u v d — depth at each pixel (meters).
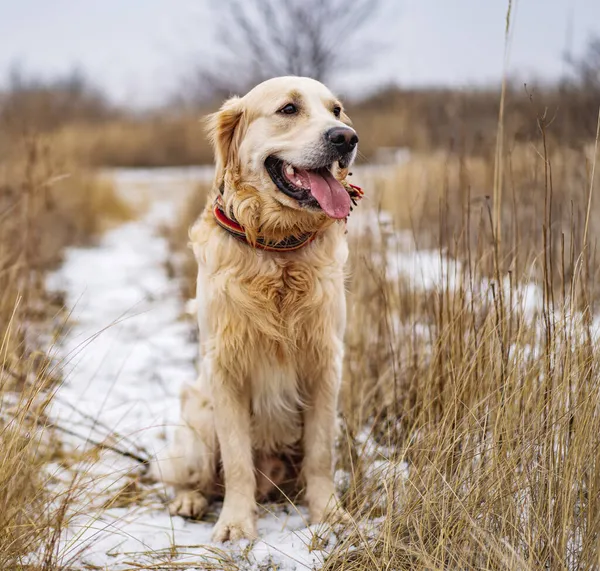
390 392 3.38
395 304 3.84
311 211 2.69
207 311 2.79
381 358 3.58
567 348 2.30
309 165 2.67
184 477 2.98
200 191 9.73
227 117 2.92
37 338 4.02
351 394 3.45
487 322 2.70
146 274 7.44
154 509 2.90
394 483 2.47
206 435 2.96
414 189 6.84
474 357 2.59
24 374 3.10
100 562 2.37
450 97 10.61
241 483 2.74
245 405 2.85
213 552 2.42
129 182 16.56
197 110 21.95
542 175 4.47
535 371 2.49
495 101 8.50
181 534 2.66
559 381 2.34
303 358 2.80
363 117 13.74
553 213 4.41
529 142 3.96
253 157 2.80
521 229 3.59
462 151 5.58
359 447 3.06
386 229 4.02
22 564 2.19
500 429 2.32
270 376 2.79
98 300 6.31
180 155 20.27
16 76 19.73
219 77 17.06
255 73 15.91
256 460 3.04
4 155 7.62
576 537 2.14
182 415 3.08
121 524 2.68
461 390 2.62
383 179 7.20
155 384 4.27
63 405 3.64
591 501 2.07
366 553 2.25
